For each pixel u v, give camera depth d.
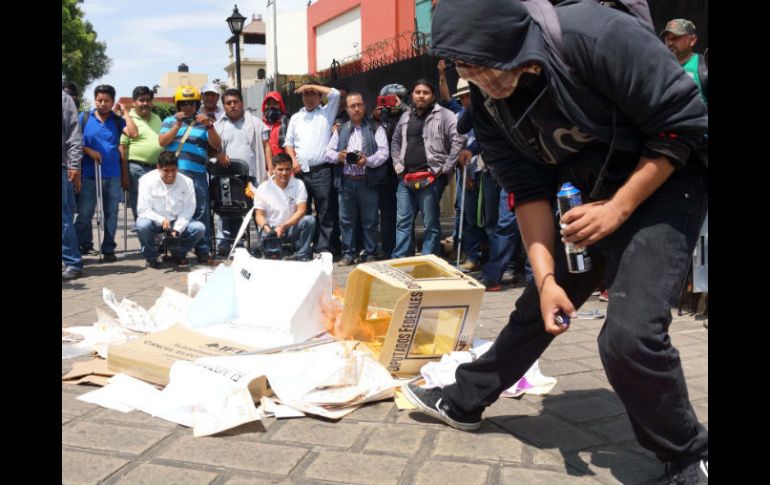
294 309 3.63
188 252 7.69
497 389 2.54
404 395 2.86
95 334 3.96
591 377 3.36
